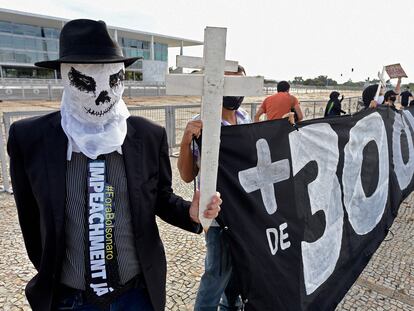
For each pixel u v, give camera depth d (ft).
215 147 3.96
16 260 10.19
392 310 8.38
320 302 7.47
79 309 4.22
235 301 7.20
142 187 4.23
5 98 81.51
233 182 5.97
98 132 3.99
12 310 7.94
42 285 4.14
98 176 4.03
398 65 18.35
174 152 25.62
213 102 3.80
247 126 6.28
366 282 9.59
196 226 4.68
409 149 14.61
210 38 3.66
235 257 5.80
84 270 4.07
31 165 3.97
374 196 10.86
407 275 10.01
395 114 13.42
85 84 3.85
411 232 13.12
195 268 9.97
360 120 10.14
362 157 10.15
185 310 8.11
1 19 113.19
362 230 9.91
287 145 7.08
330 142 8.50
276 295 6.28
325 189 8.23
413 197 17.37
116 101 4.08
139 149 4.27
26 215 4.34
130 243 4.25
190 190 17.75
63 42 3.88
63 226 3.92
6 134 16.24
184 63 4.64
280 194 6.83
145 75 149.79
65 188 3.93
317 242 7.68
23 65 121.60
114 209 4.11
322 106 40.78
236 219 5.89
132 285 4.40
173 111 24.73
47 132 3.98
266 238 6.34
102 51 3.82
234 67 4.35
